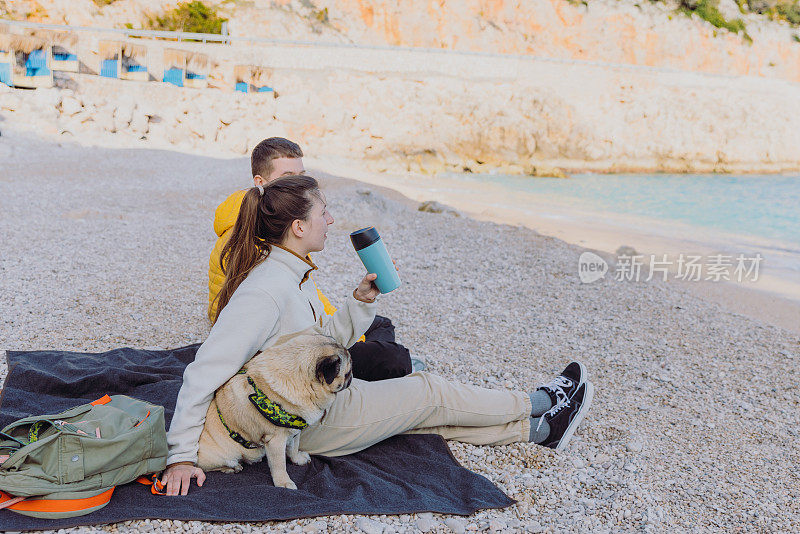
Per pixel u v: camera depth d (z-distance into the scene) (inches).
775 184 1081.4
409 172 905.5
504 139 1080.2
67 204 418.9
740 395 199.0
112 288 248.8
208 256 311.4
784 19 1793.8
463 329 238.8
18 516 101.2
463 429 143.2
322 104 973.8
